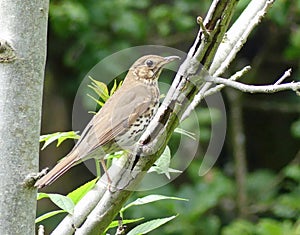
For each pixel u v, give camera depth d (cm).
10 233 587
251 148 2284
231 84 576
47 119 2148
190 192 1853
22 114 593
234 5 544
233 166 2077
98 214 596
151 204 1794
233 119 2030
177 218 1808
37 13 598
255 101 2158
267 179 2034
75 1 1961
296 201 1888
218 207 1978
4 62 591
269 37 2056
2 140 591
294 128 1947
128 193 592
